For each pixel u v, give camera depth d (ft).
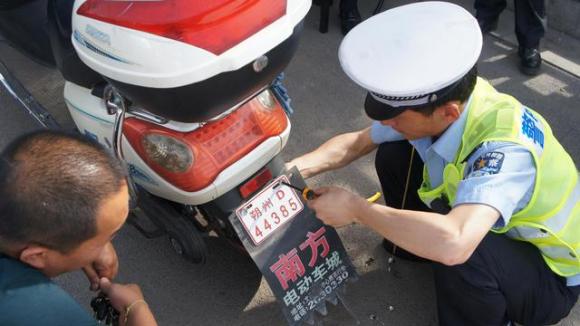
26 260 3.83
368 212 5.33
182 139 5.70
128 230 8.04
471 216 4.86
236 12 4.57
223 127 5.83
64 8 6.53
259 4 4.65
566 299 5.98
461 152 5.32
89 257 4.03
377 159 7.04
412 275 7.47
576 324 6.95
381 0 12.21
